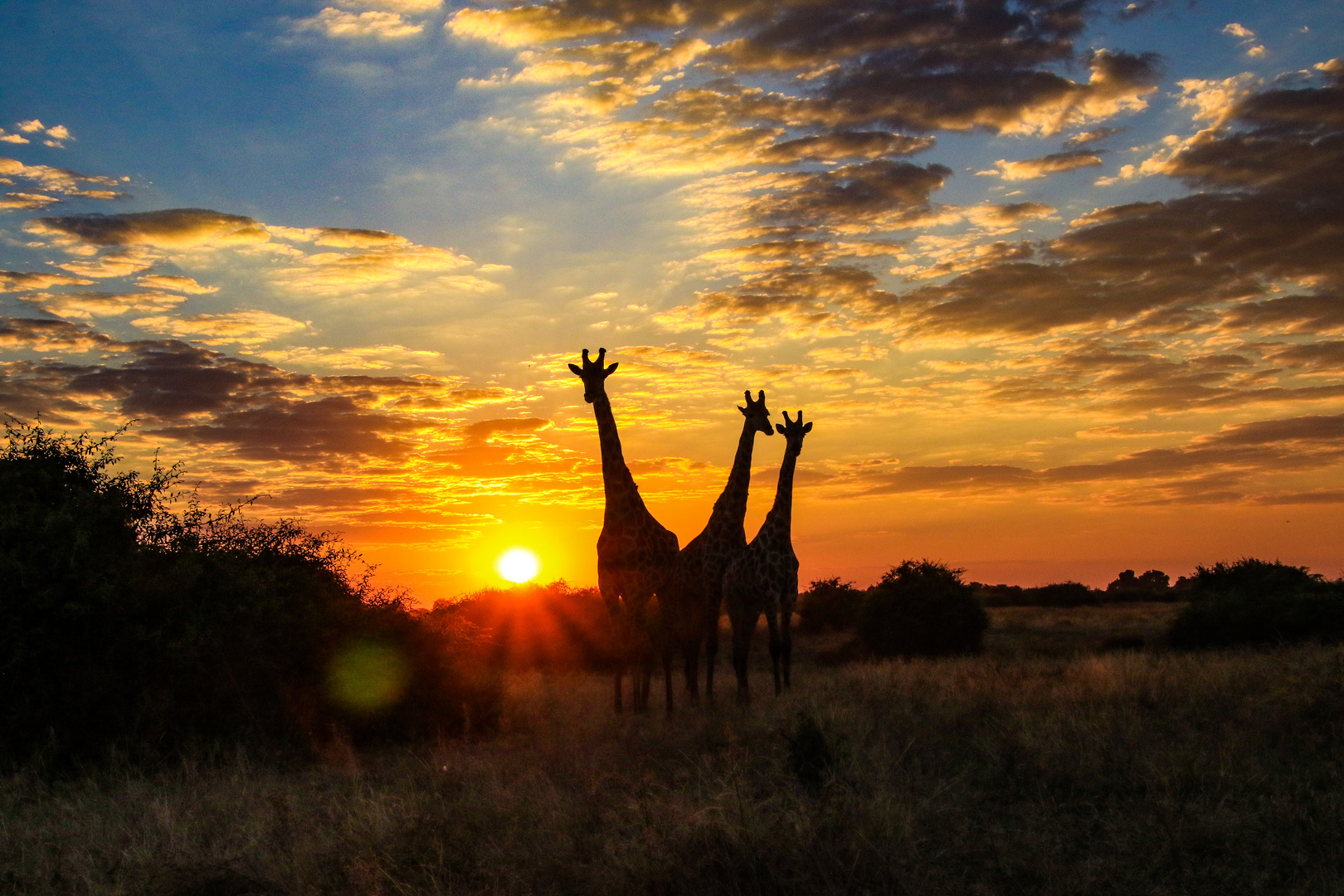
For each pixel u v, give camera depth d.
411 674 11.38
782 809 5.73
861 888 4.83
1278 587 22.42
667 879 4.89
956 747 8.27
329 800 7.48
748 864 4.96
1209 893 4.84
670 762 8.22
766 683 15.56
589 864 5.36
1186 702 9.38
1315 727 8.02
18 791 7.89
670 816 5.73
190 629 9.80
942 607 25.62
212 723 10.03
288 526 12.84
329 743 10.48
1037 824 5.98
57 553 9.53
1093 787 6.71
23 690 9.20
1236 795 6.27
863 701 10.67
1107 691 10.01
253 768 9.19
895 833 5.47
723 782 6.30
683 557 15.20
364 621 11.57
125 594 9.84
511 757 9.09
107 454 11.39
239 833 6.23
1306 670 10.05
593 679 19.39
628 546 13.02
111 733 9.35
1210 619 21.91
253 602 10.49
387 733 11.12
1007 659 17.86
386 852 5.46
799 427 14.09
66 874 5.44
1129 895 4.83
